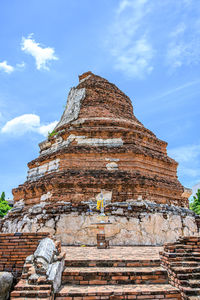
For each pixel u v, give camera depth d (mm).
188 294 6590
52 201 15492
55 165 18141
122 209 14969
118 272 7797
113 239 14086
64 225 14328
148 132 22359
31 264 7387
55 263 7449
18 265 8203
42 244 7832
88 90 25125
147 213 15133
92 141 19031
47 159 19172
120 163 17594
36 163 20297
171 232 15586
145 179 16641
